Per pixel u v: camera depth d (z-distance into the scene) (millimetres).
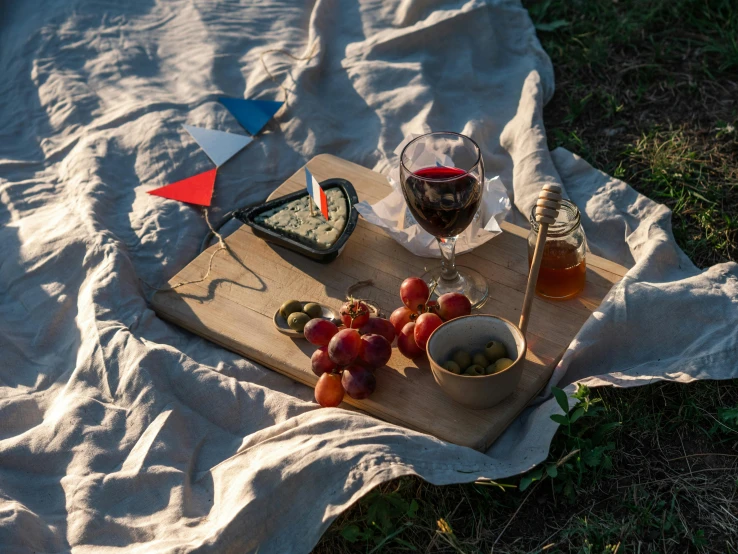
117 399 1931
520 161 2701
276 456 1662
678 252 2287
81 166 2725
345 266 2172
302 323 1961
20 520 1625
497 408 1804
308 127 2906
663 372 1867
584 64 3311
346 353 1746
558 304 2018
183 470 1770
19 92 3086
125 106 2975
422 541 1725
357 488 1582
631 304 1928
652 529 1702
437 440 1694
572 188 2672
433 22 3154
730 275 2010
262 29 3352
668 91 3152
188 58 3217
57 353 2146
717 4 3441
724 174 2736
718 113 3010
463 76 3088
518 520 1743
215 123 2926
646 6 3502
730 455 1846
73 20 3295
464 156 2182
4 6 3400
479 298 2021
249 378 2000
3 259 2377
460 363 1752
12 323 2217
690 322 1929
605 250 2484
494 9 3211
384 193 2402
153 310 2182
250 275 2180
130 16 3367
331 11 3336
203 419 1910
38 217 2570
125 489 1728
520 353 1682
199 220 2590
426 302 1902
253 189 2766
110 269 2248
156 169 2766
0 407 1974
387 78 3051
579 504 1758
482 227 2164
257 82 3076
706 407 1931
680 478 1801
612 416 1902
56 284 2291
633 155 2883
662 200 2703
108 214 2580
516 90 3074
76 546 1648
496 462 1698
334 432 1721
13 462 1811
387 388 1854
